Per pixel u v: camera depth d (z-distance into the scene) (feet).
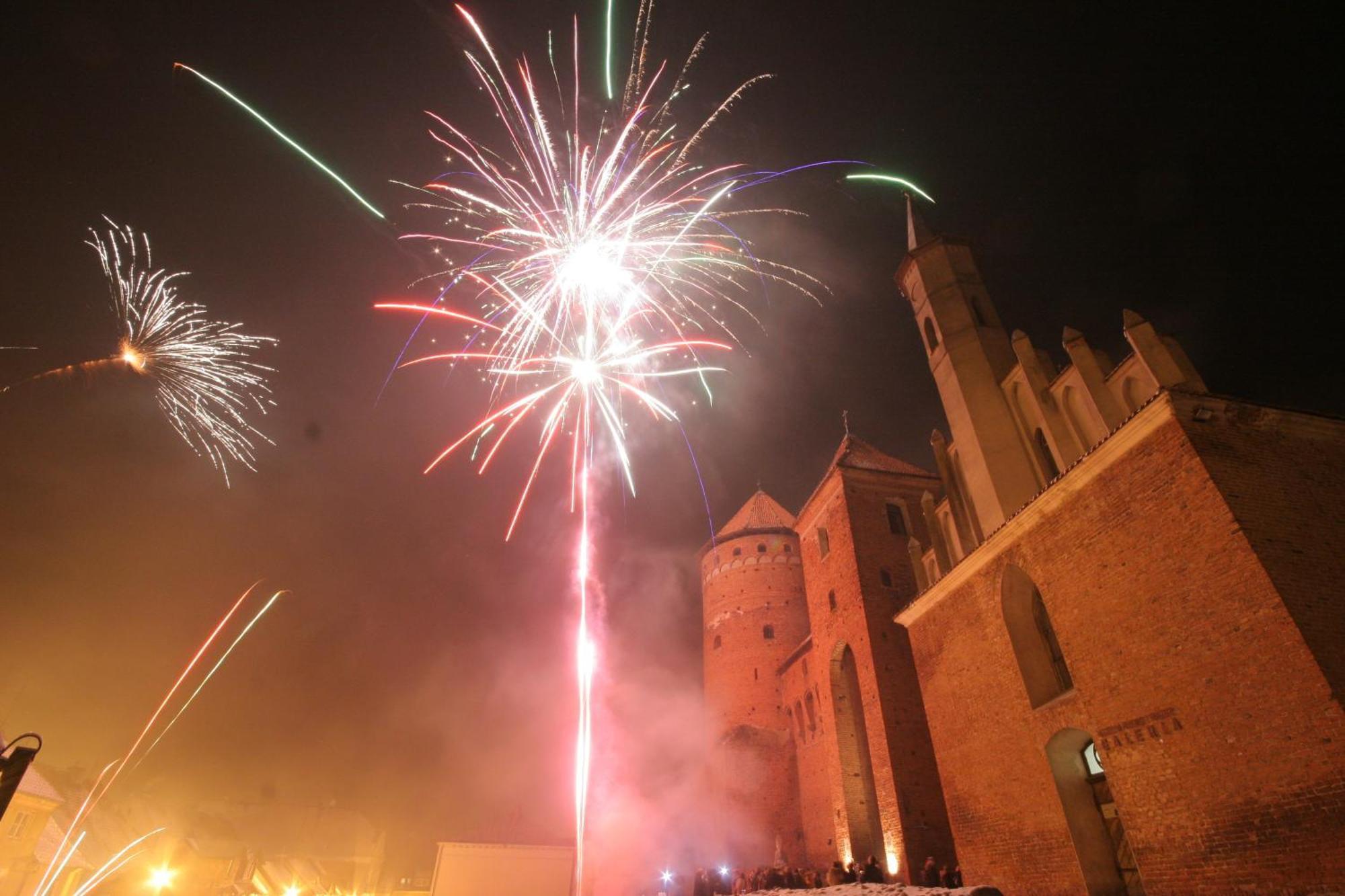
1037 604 58.65
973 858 60.29
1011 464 66.13
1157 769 42.42
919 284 83.25
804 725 123.34
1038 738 53.78
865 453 111.96
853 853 92.99
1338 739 33.19
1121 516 46.83
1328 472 43.34
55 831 108.47
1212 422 43.37
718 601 161.89
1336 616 36.76
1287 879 34.55
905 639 91.45
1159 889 41.60
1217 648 39.52
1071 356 58.23
